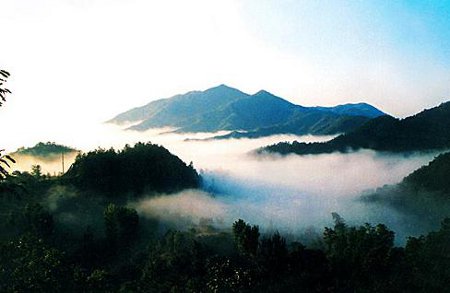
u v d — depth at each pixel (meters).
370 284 100.88
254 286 123.31
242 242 150.50
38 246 132.38
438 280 91.00
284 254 129.88
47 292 107.50
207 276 133.50
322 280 112.38
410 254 109.31
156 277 140.00
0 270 107.69
